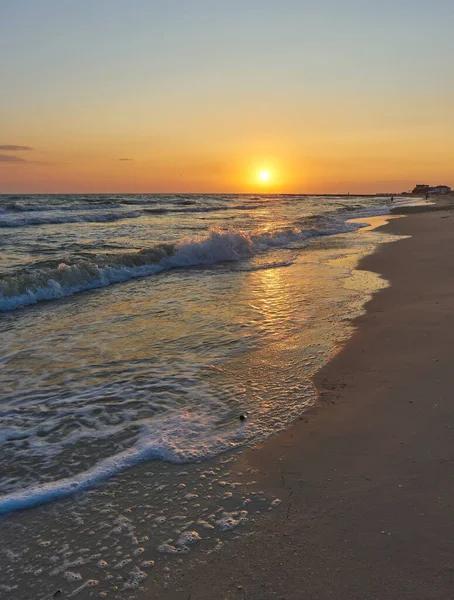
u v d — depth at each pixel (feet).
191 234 60.23
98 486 9.29
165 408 12.55
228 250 40.96
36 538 7.93
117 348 17.43
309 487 9.00
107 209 114.93
